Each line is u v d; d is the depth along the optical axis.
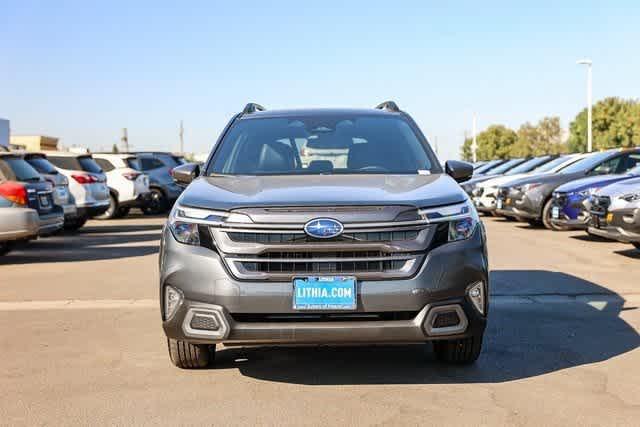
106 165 20.70
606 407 3.95
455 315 4.09
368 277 3.97
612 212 9.84
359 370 4.68
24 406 4.06
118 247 12.56
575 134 88.81
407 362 4.85
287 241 4.00
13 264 10.30
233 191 4.44
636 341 5.43
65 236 14.82
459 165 5.20
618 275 8.64
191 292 4.08
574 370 4.66
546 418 3.77
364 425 3.68
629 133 77.25
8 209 10.09
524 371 4.63
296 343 4.03
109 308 6.96
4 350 5.34
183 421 3.78
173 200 23.12
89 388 4.38
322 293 3.95
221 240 4.07
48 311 6.83
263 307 3.96
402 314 4.04
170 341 4.53
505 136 111.19
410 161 5.23
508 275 8.66
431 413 3.85
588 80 39.16
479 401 4.04
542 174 15.79
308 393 4.21
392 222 4.03
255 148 5.36
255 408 3.96
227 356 5.07
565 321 6.14
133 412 3.93
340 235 4.00
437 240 4.09
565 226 13.39
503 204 16.06
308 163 5.18
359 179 4.74
